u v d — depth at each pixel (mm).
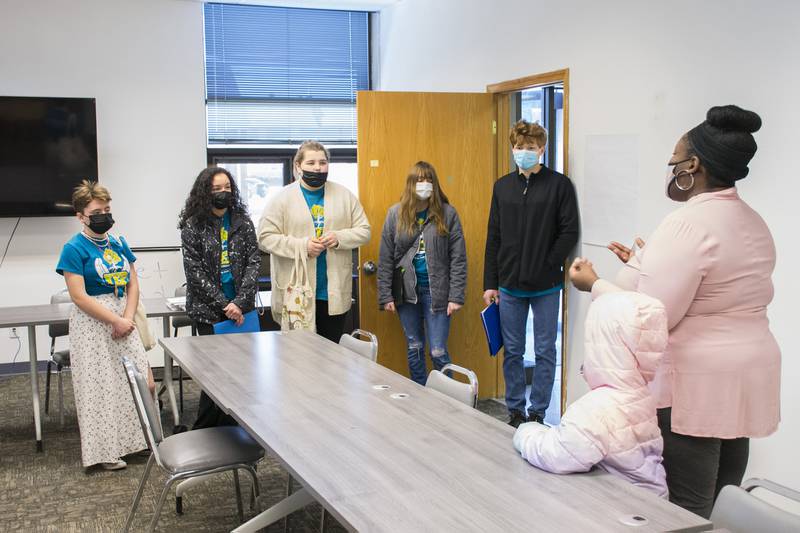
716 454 2311
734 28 3473
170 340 3910
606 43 4336
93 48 6699
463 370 2988
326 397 2830
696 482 2320
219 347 3734
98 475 4281
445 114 5434
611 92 4320
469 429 2453
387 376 3152
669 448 2350
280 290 4836
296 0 7098
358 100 5293
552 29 4824
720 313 2254
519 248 4723
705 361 2242
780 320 3287
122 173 6848
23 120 6430
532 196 4664
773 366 2273
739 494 1920
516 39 5234
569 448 2027
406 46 7074
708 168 2264
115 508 3826
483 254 5586
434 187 4934
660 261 2244
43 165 6500
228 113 7555
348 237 4754
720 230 2217
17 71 6551
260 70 7602
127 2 6750
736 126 2240
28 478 4246
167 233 6988
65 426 5219
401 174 5391
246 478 4184
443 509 1832
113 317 4254
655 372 2117
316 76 7770
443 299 4977
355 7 7480
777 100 3270
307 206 4777
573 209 4629
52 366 6816
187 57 6934
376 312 5398
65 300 5449
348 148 7879
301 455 2205
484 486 1977
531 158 4562
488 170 5566
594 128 4484
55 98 6477
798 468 3217
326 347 3732
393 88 7453
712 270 2213
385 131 5344
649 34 4004
